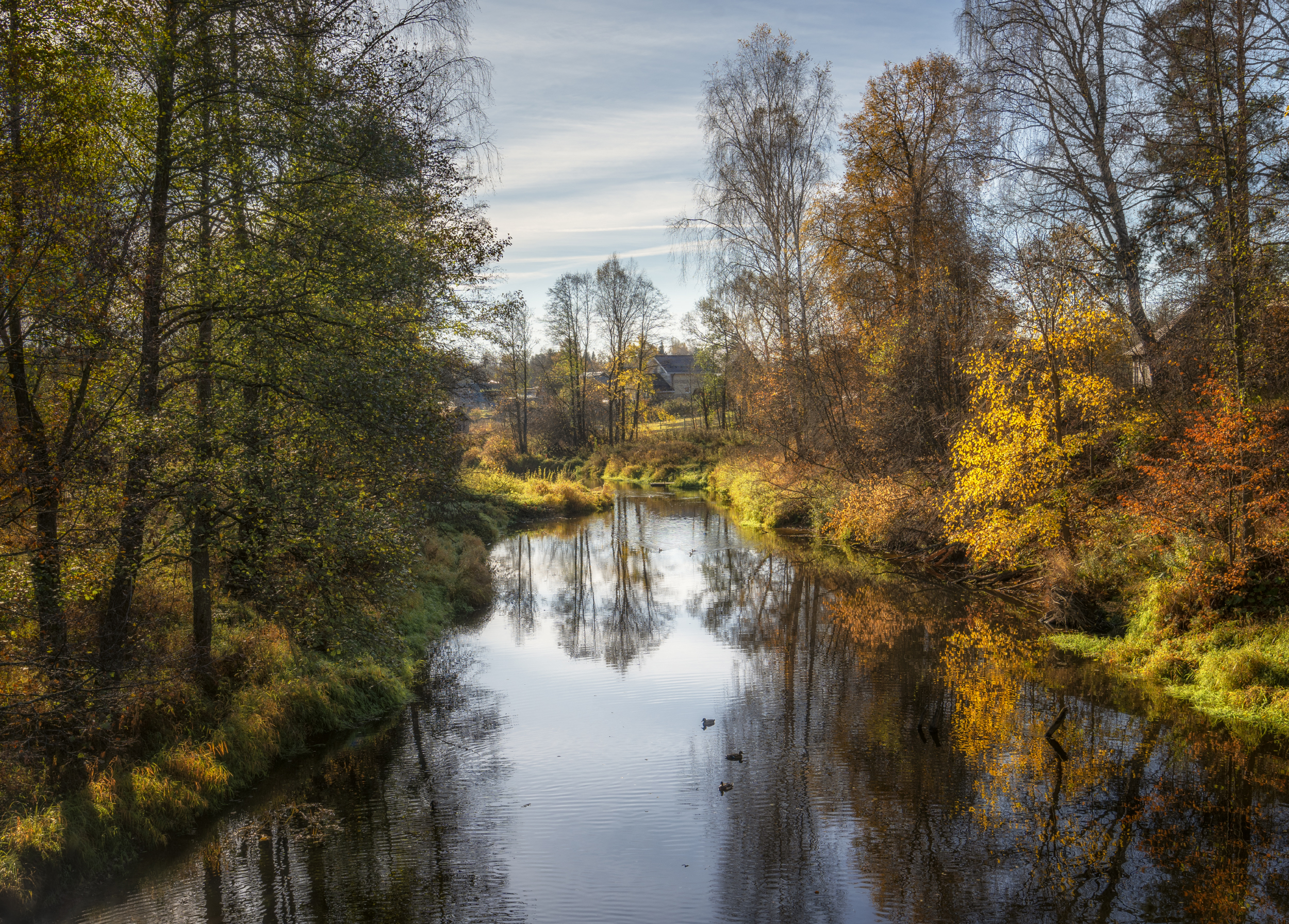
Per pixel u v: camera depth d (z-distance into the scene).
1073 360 15.03
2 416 7.49
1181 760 8.69
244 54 8.45
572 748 9.91
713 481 41.16
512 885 6.96
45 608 7.25
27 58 7.17
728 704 11.34
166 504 7.86
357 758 9.61
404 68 9.12
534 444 55.50
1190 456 11.51
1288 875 6.64
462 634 15.69
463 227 11.72
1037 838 7.39
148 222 8.39
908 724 10.23
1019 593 16.28
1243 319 11.26
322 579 8.71
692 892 6.80
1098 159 16.69
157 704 8.54
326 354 8.77
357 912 6.59
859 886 6.81
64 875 6.74
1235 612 10.92
